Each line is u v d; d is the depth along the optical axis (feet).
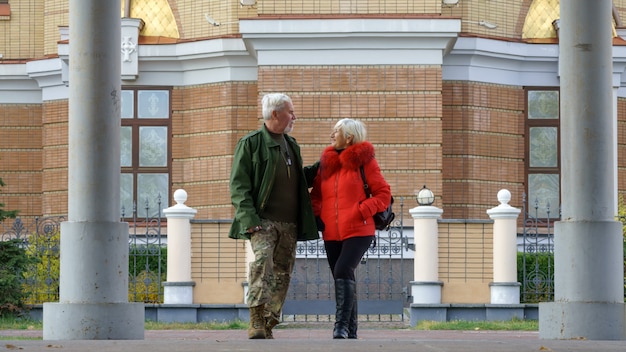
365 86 96.73
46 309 44.37
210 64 102.83
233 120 101.91
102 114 44.27
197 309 77.66
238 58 101.76
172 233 78.28
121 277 44.52
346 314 45.14
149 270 82.23
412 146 96.73
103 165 44.29
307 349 33.71
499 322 75.46
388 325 76.13
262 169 43.19
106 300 44.06
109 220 44.39
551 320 44.75
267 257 42.55
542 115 104.94
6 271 78.18
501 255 78.48
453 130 102.32
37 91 113.80
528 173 104.53
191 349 33.78
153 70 104.32
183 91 104.53
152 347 34.55
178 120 104.32
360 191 45.60
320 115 96.63
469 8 102.78
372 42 96.27
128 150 104.53
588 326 44.06
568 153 44.75
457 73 102.22
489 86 103.30
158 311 77.66
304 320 78.07
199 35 104.32
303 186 44.04
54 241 84.23
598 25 44.39
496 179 103.24
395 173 96.73
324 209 45.83
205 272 78.54
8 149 113.70
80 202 44.27
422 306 77.41
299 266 87.51
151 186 104.27
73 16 44.39
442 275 78.84
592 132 44.39
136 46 103.60
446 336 62.64
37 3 114.93
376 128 96.73
